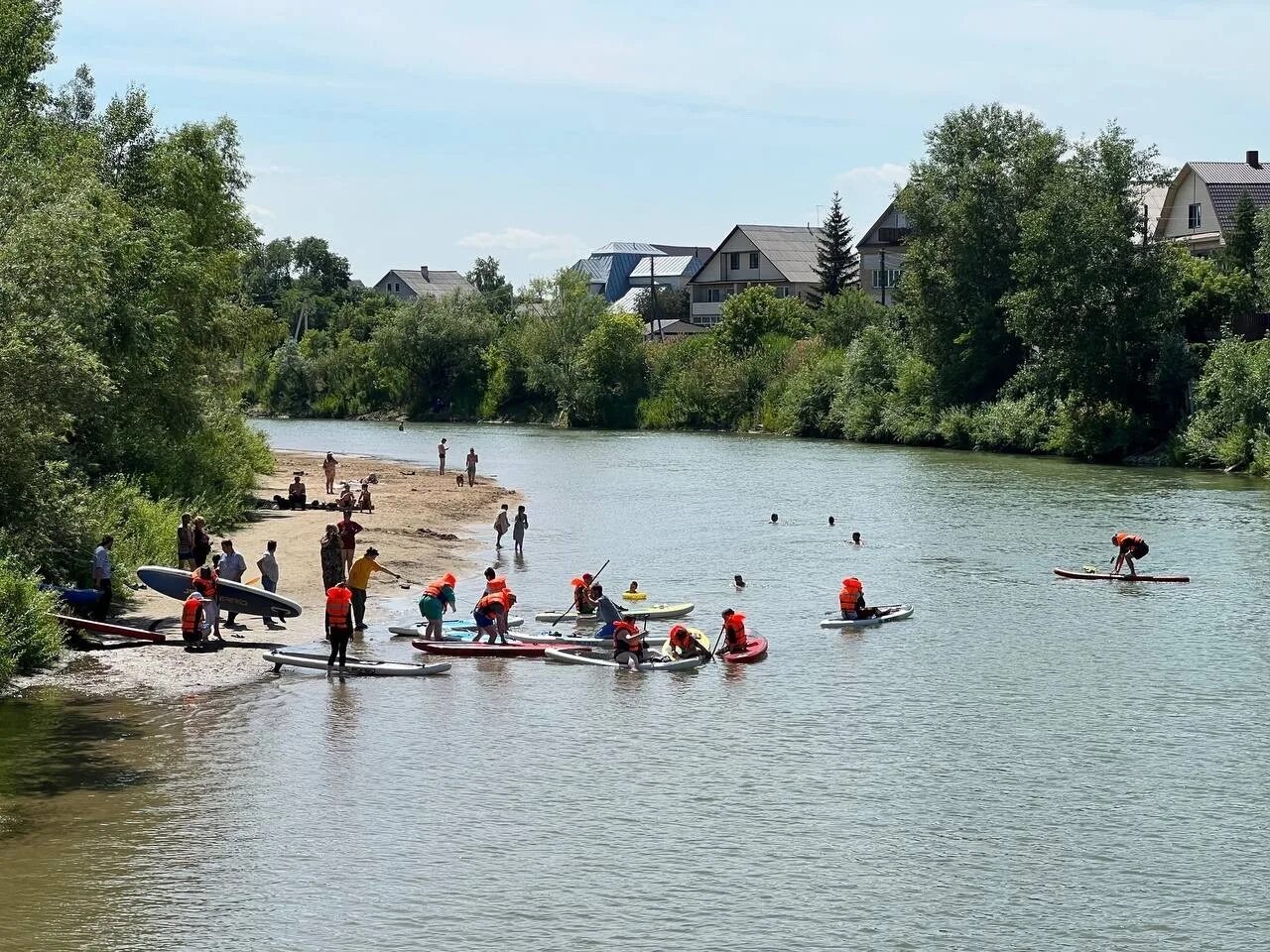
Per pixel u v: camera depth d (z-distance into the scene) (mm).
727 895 16891
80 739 22641
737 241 157250
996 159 94500
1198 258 89125
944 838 18828
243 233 55812
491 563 42219
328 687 26438
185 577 31188
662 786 20859
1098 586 38188
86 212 34625
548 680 27375
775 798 20375
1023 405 86812
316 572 37938
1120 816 19719
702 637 29859
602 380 127562
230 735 23078
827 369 107875
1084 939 15758
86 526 31859
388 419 143375
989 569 41125
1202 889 17188
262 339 59125
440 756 22250
